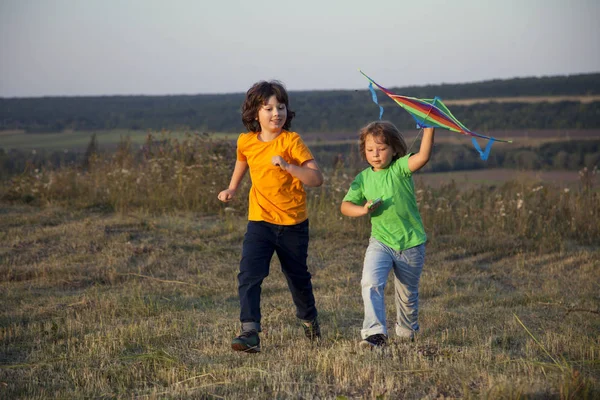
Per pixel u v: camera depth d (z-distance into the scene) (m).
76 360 6.25
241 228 13.44
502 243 13.12
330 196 15.56
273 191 6.23
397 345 6.36
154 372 5.89
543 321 7.80
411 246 6.40
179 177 15.80
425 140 6.14
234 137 19.11
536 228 14.17
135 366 5.98
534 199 15.78
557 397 4.91
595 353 6.26
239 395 5.22
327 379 5.54
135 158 17.80
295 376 5.60
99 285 9.70
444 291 9.79
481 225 14.52
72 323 7.62
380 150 6.39
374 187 6.48
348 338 6.93
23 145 52.38
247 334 5.80
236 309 8.53
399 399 5.05
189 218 14.21
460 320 7.97
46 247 11.58
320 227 13.64
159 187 15.66
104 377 5.73
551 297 9.23
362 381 5.40
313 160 6.21
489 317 8.14
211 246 12.00
